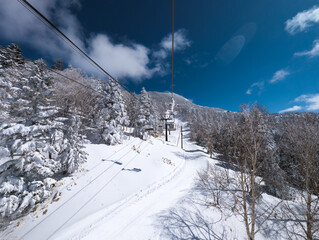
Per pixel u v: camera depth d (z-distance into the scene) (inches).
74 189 454.9
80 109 1024.9
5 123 354.6
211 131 1192.2
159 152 1046.4
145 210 411.8
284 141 428.8
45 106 437.7
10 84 453.4
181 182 676.1
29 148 362.9
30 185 365.7
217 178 546.9
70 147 503.2
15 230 318.3
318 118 368.2
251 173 289.7
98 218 360.8
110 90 900.6
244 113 284.2
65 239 297.0
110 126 842.8
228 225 377.4
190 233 331.6
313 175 331.0
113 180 545.6
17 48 635.5
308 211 311.6
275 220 403.9
